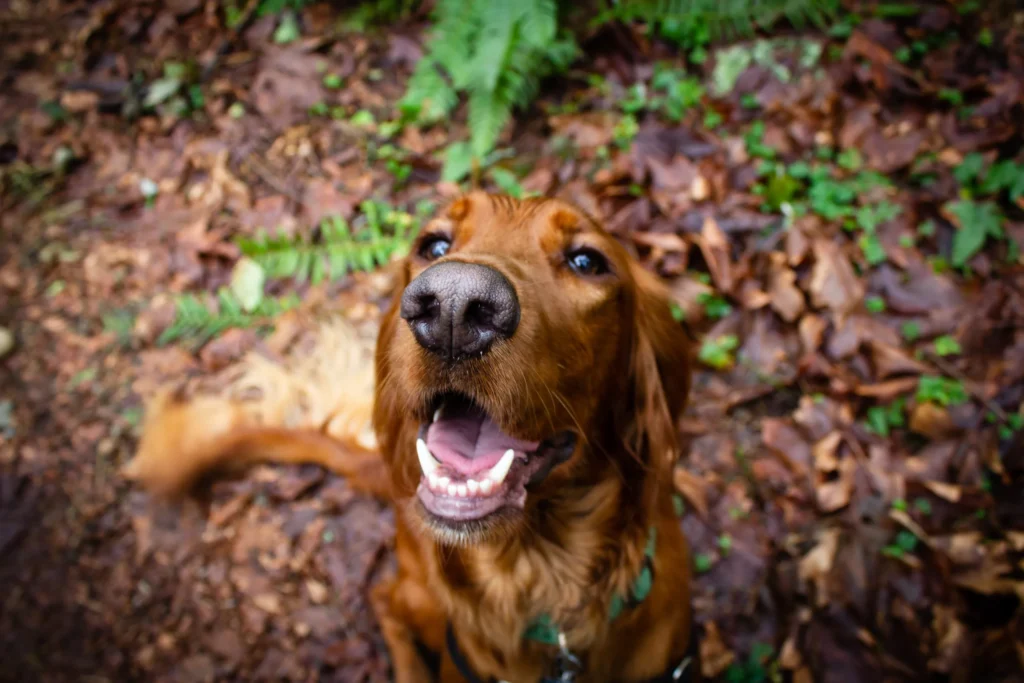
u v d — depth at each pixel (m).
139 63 0.85
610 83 0.76
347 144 0.77
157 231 0.75
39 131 0.82
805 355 0.60
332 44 0.83
